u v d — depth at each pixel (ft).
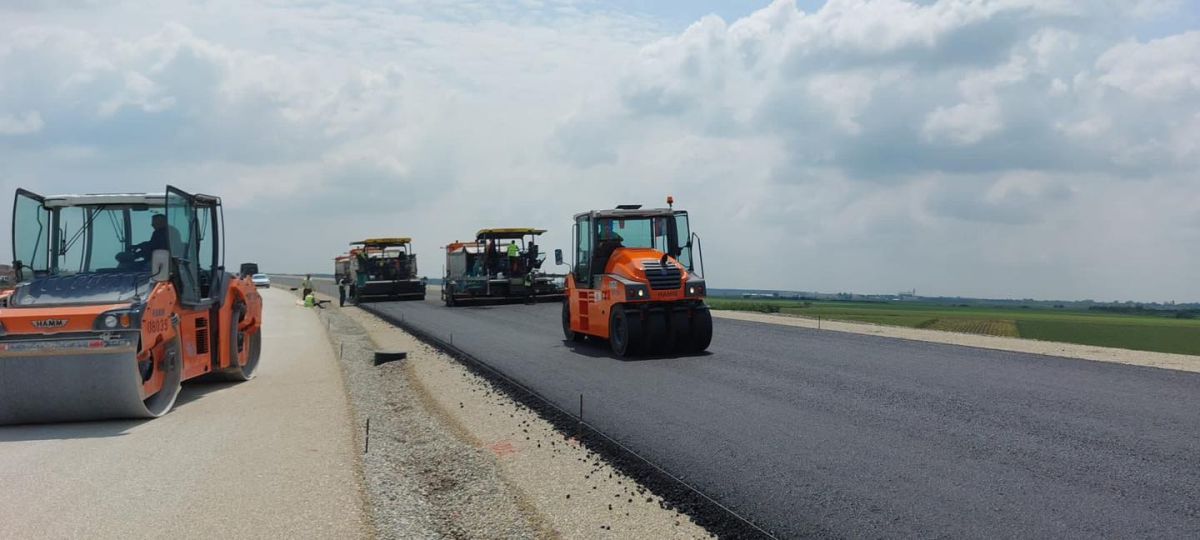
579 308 57.41
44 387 30.12
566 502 21.68
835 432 27.09
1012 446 24.58
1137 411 29.37
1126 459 22.82
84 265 36.19
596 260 54.34
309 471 23.80
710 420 29.78
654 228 54.44
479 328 72.90
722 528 18.95
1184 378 37.01
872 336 58.65
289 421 31.22
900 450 24.50
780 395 34.17
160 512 20.06
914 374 38.91
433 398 38.55
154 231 36.86
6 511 20.30
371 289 126.11
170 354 34.09
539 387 38.83
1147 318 149.28
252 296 44.32
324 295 169.99
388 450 28.37
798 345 52.65
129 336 30.60
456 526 20.29
